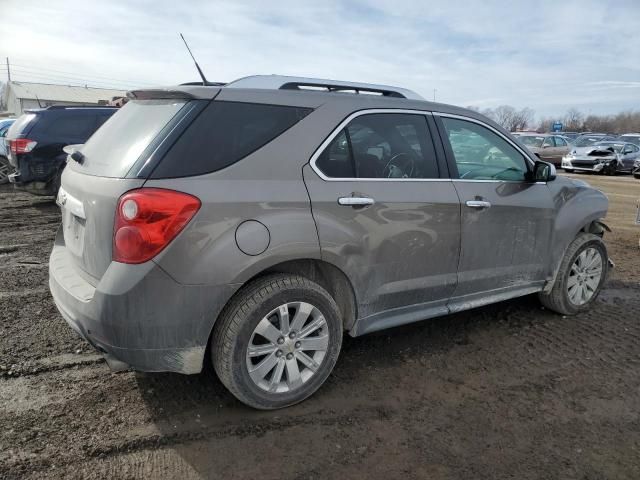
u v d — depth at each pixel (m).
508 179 3.98
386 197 3.20
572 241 4.43
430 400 3.15
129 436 2.71
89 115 9.04
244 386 2.81
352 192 3.07
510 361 3.68
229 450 2.64
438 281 3.55
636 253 6.95
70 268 3.04
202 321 2.63
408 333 4.12
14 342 3.72
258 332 2.81
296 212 2.84
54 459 2.51
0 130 12.09
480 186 3.73
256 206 2.71
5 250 6.33
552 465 2.59
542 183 4.18
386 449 2.68
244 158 2.77
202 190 2.59
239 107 2.84
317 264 3.11
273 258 2.77
